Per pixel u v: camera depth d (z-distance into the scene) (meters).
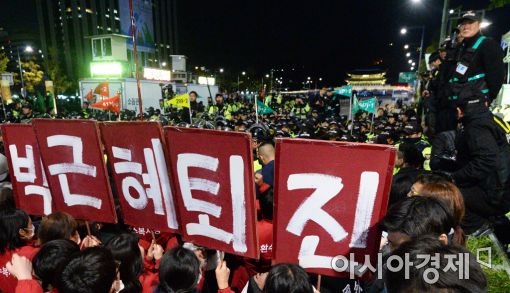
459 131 3.23
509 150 2.94
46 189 3.09
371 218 1.93
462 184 3.06
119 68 22.00
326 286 2.46
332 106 14.66
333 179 1.93
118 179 2.67
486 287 1.07
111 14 71.19
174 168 2.32
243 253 2.23
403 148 3.62
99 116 16.75
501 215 3.71
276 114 15.43
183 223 2.42
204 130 2.13
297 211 2.03
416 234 1.57
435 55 5.50
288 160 1.97
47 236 2.48
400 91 36.00
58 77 47.59
